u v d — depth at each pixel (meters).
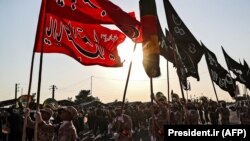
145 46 6.39
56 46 7.09
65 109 6.72
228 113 19.09
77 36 7.45
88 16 6.99
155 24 6.42
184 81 10.46
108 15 6.82
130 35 6.84
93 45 7.61
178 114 11.19
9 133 12.20
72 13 6.82
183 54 10.40
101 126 22.23
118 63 7.82
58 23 7.15
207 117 20.92
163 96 9.95
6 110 12.78
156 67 6.39
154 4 6.43
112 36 7.74
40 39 6.61
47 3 6.55
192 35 10.45
